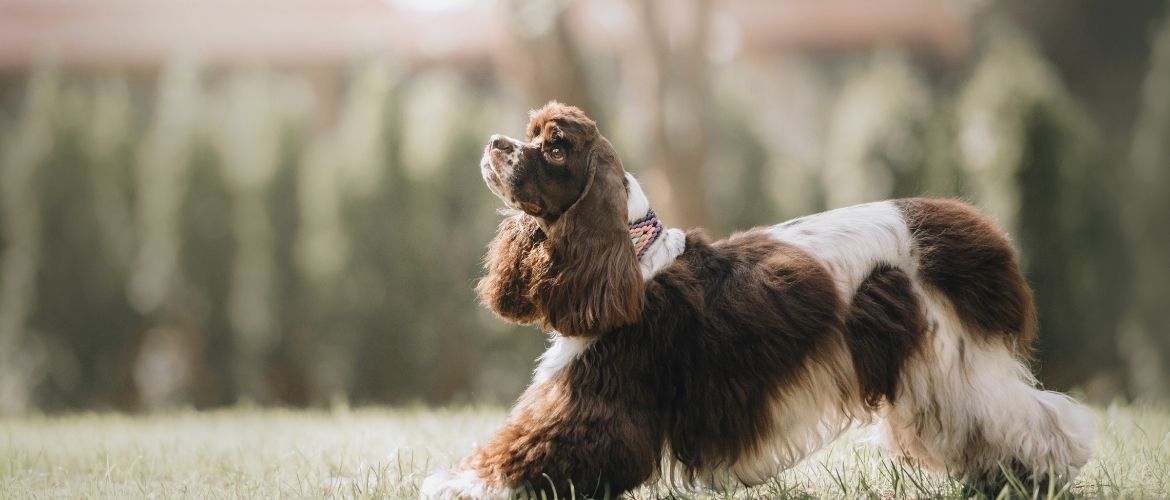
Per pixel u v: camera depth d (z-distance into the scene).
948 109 12.03
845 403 3.94
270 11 18.58
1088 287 11.35
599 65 15.02
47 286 13.27
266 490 4.41
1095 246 11.48
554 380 3.82
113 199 13.44
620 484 3.69
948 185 11.36
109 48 18.88
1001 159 11.30
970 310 3.98
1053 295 11.25
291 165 12.95
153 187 13.27
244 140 13.09
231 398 12.95
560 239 3.71
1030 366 4.23
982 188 11.40
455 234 12.55
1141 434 5.21
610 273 3.65
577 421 3.69
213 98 13.92
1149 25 18.56
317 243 12.74
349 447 5.48
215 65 18.47
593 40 15.23
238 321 12.95
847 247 4.02
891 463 4.31
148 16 18.98
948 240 4.03
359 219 12.60
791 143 14.62
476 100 14.23
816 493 4.18
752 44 19.44
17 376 13.26
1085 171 11.44
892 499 4.07
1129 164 14.39
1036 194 11.29
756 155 13.30
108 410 13.23
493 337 12.33
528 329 12.23
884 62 12.37
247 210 12.93
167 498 4.30
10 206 14.00
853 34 19.36
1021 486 3.84
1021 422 3.92
